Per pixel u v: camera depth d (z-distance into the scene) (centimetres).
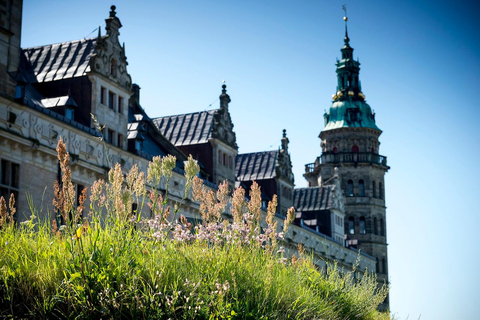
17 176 2992
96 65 3888
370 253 10175
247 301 1227
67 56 4100
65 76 3941
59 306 1144
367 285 1825
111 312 1130
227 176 5684
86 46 4119
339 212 9038
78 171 3425
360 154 10456
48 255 1216
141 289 1189
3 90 3119
